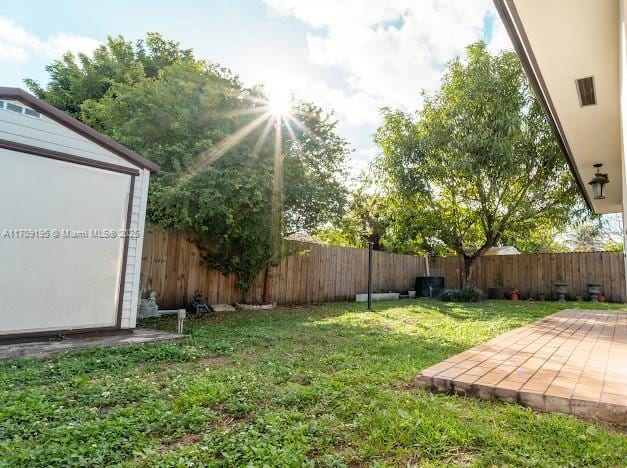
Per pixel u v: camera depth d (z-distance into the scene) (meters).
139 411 2.42
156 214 6.42
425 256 14.78
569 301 11.79
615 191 8.38
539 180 10.48
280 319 6.87
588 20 3.17
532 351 3.97
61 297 4.48
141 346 4.26
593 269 11.88
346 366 3.57
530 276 12.83
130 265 5.14
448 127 10.48
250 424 2.27
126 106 7.02
